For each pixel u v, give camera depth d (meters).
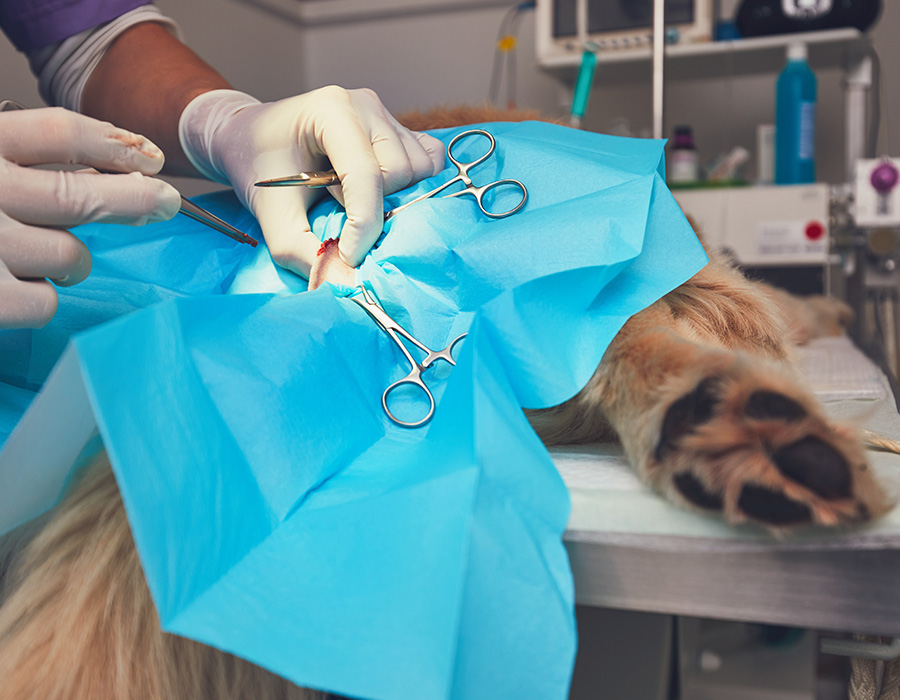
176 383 0.36
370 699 0.30
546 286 0.46
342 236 0.55
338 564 0.35
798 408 0.37
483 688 0.33
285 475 0.39
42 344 0.56
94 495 0.50
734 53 1.76
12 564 0.52
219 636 0.31
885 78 1.98
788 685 0.75
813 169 1.71
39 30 0.91
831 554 0.36
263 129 0.62
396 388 0.53
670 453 0.40
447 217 0.58
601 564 0.40
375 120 0.64
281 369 0.43
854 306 1.55
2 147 0.45
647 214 0.53
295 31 2.47
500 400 0.39
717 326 0.63
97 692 0.44
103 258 0.65
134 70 0.86
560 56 1.81
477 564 0.34
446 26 2.39
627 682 0.66
